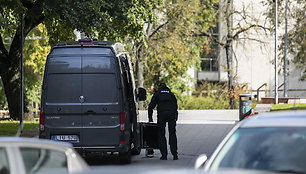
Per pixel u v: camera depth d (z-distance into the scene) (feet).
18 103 225.97
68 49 102.53
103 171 29.73
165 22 350.43
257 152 47.52
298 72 431.02
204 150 133.59
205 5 376.68
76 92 101.71
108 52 102.22
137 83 349.61
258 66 433.89
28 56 339.77
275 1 324.80
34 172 42.09
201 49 390.83
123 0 202.59
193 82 397.80
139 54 347.56
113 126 101.50
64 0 177.78
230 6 374.63
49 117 102.01
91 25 187.83
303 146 46.88
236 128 51.93
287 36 375.25
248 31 375.25
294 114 52.42
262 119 52.31
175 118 117.60
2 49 224.74
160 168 31.96
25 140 43.09
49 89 102.17
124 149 101.86
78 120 101.71
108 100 101.50
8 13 176.76
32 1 189.26
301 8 373.81
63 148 45.65
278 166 45.68
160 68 360.28
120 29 223.92
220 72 457.68
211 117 240.12
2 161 40.47
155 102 117.60
